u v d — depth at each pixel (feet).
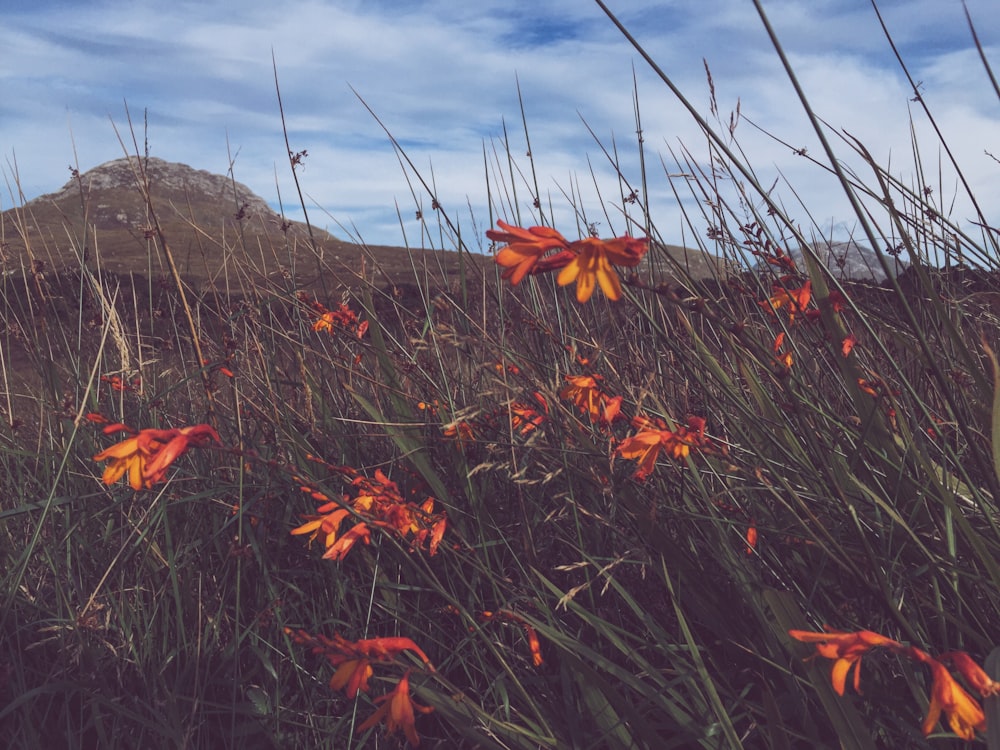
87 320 8.59
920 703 3.52
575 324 7.31
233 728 5.05
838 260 6.92
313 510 6.56
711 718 4.29
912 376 6.11
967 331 6.28
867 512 4.98
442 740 4.98
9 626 5.83
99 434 7.60
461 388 7.07
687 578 4.94
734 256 6.62
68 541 6.12
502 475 6.56
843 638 2.96
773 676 4.62
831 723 3.99
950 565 4.12
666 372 6.84
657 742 4.05
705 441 4.84
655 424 5.29
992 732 2.63
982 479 5.52
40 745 4.93
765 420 5.09
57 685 4.82
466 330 6.89
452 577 5.98
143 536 5.91
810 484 5.04
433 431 6.70
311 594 6.35
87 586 6.21
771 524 5.30
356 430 7.55
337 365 7.25
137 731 5.12
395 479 7.04
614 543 5.68
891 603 3.73
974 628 4.47
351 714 5.19
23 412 9.37
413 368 6.90
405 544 5.98
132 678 5.46
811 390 5.59
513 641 5.53
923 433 5.41
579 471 5.32
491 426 6.24
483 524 5.87
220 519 6.86
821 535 4.56
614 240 3.19
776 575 4.94
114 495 6.90
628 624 5.51
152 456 3.89
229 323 7.97
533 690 5.22
